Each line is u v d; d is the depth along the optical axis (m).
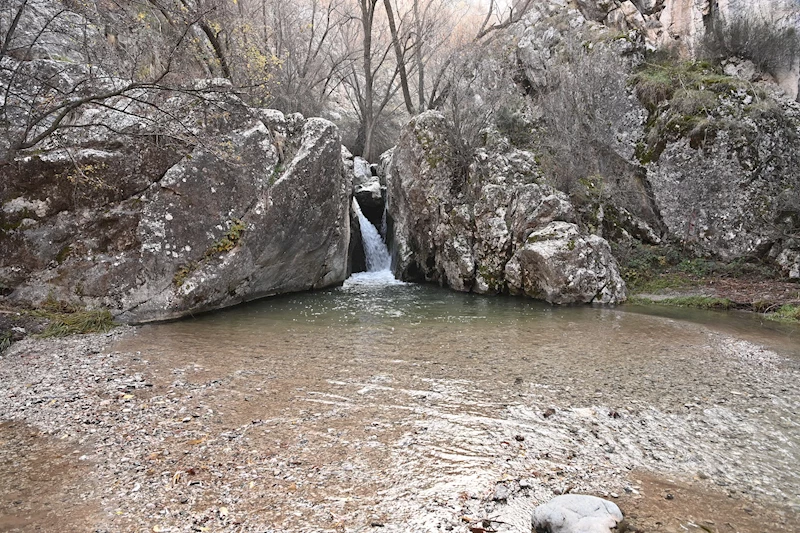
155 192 9.99
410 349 8.04
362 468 4.21
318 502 3.71
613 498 3.80
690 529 3.41
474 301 12.80
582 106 15.34
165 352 7.74
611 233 14.55
